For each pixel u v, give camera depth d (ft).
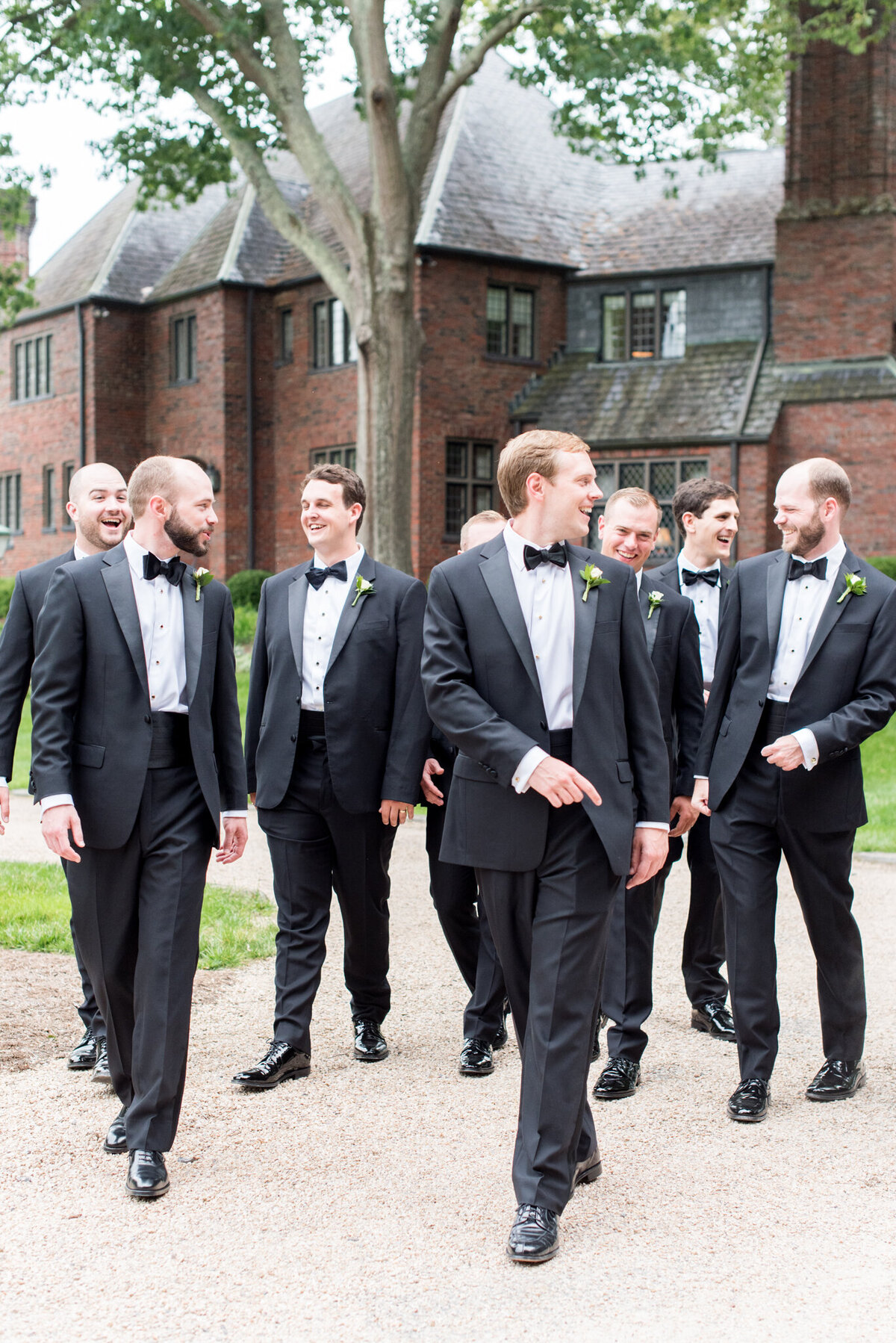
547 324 79.56
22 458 98.99
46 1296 10.10
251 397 84.43
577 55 51.65
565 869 11.18
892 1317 9.78
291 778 15.69
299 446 83.35
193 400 86.89
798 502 14.56
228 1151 13.07
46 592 15.14
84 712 12.54
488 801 11.35
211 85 54.80
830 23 59.57
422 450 74.33
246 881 27.22
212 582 13.25
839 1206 11.80
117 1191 12.12
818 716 14.43
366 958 16.01
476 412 76.59
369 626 15.75
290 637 15.87
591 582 11.44
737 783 14.87
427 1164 12.74
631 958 15.06
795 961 20.63
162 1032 12.17
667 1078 15.48
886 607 14.47
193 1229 11.28
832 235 71.36
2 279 64.08
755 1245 11.00
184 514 12.69
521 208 79.92
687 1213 11.64
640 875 11.68
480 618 11.42
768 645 14.73
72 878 12.67
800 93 71.56
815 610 14.69
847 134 70.79
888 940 21.89
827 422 70.38
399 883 27.20
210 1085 14.99
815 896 14.67
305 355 82.53
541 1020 11.06
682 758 16.26
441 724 11.30
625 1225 11.39
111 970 12.69
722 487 17.76
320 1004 18.51
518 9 52.21
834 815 14.44
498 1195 11.99
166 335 89.35
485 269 76.64
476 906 17.26
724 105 56.65
